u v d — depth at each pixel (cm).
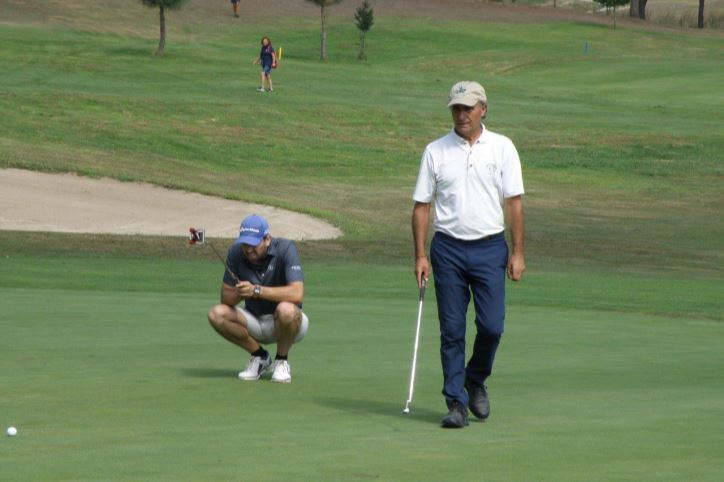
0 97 15612
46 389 3045
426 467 2161
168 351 3828
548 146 15425
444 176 2764
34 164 11031
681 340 4400
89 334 4212
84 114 15175
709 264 8594
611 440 2452
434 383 3288
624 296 6328
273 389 3136
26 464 2145
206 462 2177
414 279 7012
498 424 2659
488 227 2767
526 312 5400
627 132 16400
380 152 14888
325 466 2158
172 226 9469
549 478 2080
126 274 6925
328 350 3959
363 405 2912
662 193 12850
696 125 17075
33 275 6712
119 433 2470
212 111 16100
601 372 3531
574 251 9056
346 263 7981
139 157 13025
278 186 12281
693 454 2303
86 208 9875
